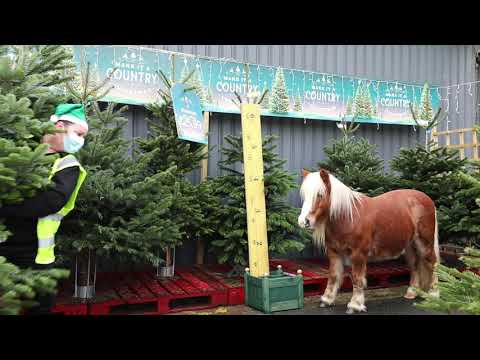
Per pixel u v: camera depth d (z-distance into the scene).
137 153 4.73
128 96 5.36
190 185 4.72
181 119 4.53
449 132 7.42
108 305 3.97
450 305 2.09
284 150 6.59
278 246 4.87
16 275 2.11
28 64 2.73
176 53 5.66
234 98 6.05
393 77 7.61
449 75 8.23
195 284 4.69
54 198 2.46
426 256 4.99
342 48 7.09
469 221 5.48
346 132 6.30
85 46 5.07
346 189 4.30
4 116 2.19
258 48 6.37
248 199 4.47
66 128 2.74
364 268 4.42
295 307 4.48
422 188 5.95
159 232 3.75
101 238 3.60
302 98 6.57
